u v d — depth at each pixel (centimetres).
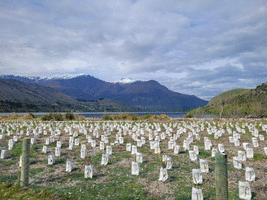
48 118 4162
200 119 4528
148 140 1725
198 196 567
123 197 602
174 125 3023
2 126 2719
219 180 445
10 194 600
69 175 800
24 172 650
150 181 743
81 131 2220
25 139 650
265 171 856
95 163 973
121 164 959
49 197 589
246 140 1725
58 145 1341
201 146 1430
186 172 848
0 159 1017
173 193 639
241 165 891
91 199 588
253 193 643
